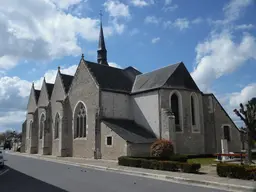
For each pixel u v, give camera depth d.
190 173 13.73
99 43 42.47
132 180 12.26
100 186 10.59
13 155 36.00
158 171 14.69
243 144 34.06
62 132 29.78
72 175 14.08
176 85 26.69
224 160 20.22
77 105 29.22
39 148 37.75
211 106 29.23
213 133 28.59
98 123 25.23
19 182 11.77
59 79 34.09
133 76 32.78
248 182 10.72
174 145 23.98
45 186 10.66
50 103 35.28
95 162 21.11
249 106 17.72
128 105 28.52
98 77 27.59
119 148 22.08
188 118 26.72
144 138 23.58
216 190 9.84
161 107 25.41
